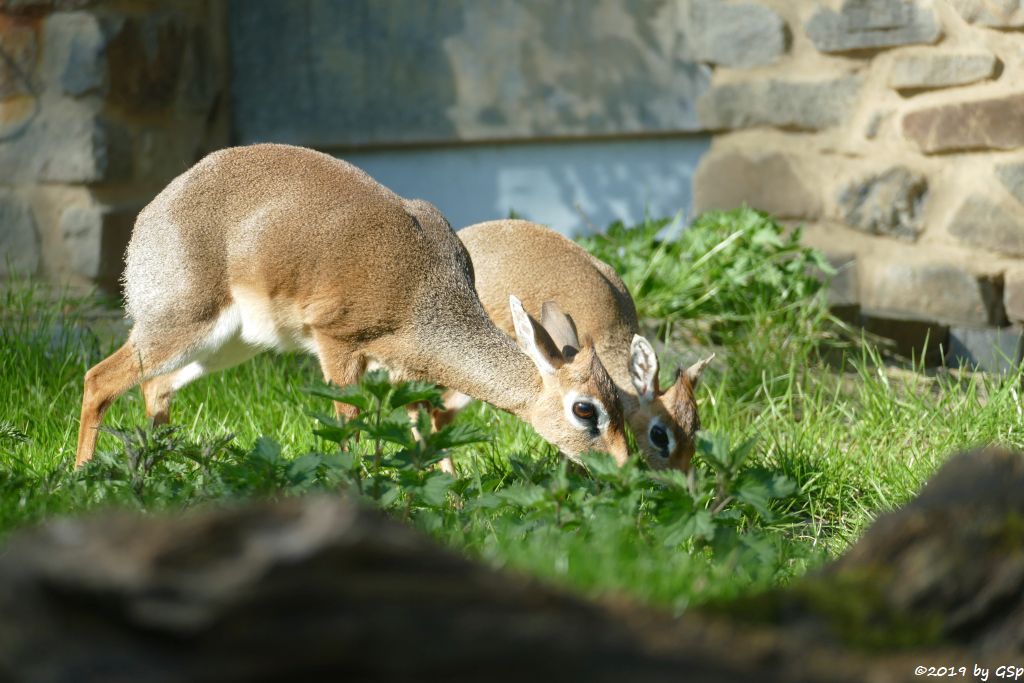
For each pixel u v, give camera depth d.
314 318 9.83
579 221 16.95
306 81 17.58
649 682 3.14
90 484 7.28
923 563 4.12
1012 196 13.82
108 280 15.21
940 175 14.28
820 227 14.99
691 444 10.39
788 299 13.62
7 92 15.10
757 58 14.98
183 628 2.95
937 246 14.36
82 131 14.91
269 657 2.96
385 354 10.03
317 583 3.07
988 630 4.07
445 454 7.34
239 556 3.10
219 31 17.55
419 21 17.14
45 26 14.98
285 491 6.92
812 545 7.70
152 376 9.75
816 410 10.97
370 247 9.73
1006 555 4.14
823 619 3.96
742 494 6.84
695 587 5.23
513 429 10.76
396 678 3.01
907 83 14.17
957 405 10.71
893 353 13.81
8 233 15.24
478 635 3.12
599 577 5.03
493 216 17.34
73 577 3.04
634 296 13.48
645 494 7.01
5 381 10.82
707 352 12.98
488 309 11.75
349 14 17.36
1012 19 13.43
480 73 16.97
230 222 9.67
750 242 13.73
